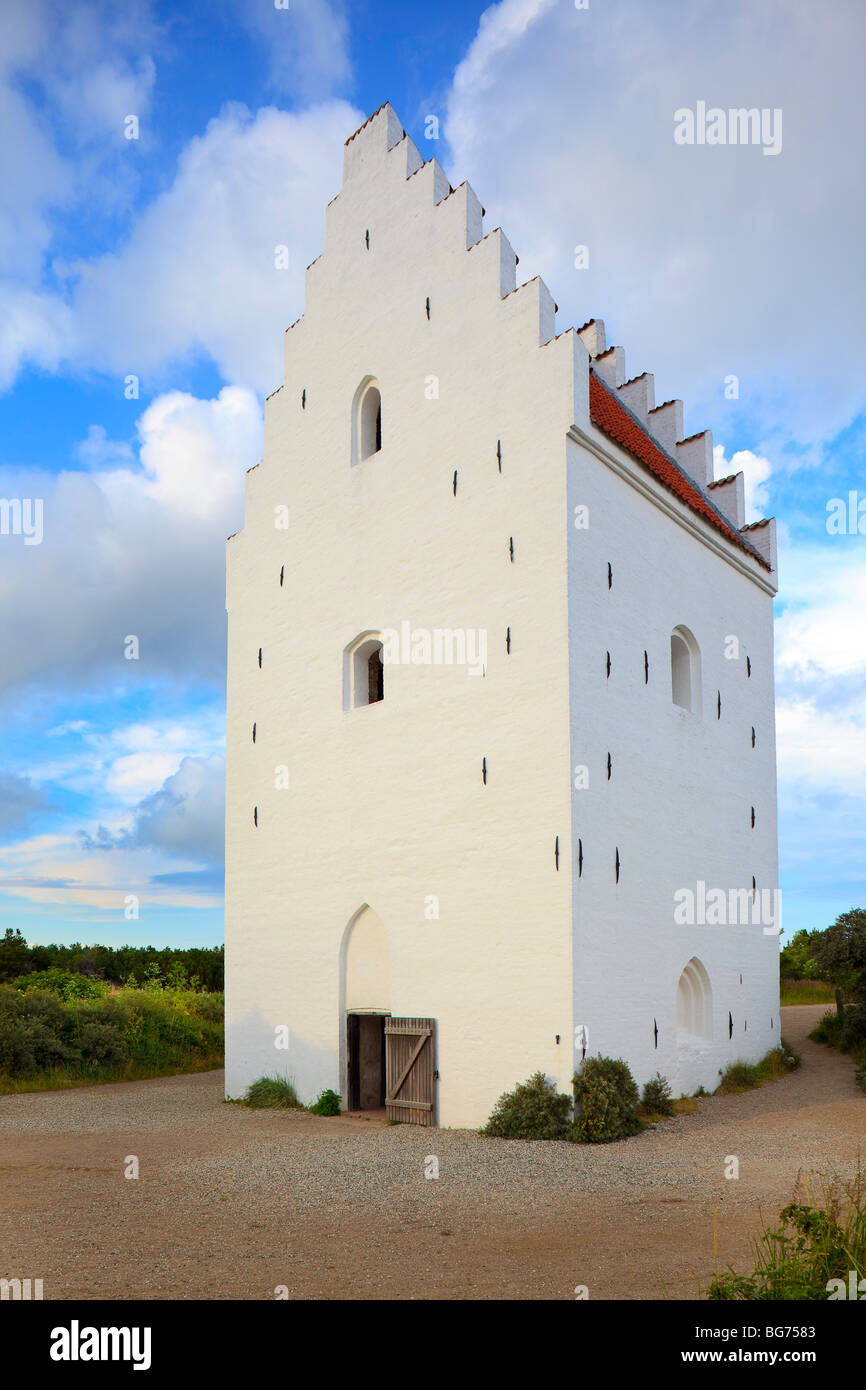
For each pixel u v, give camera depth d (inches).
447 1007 608.4
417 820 650.2
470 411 655.8
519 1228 359.3
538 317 618.8
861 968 1016.9
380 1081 705.0
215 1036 1169.4
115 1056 995.9
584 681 586.9
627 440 686.5
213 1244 346.0
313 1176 463.5
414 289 713.6
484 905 596.1
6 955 1909.4
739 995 770.8
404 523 695.7
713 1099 678.5
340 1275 304.7
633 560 663.8
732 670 813.9
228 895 824.3
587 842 571.2
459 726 631.2
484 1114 575.5
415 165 734.5
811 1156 486.9
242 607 855.1
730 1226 354.3
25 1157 542.3
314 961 723.4
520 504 613.3
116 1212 402.3
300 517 799.7
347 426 762.8
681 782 701.9
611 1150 505.0
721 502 952.3
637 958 614.5
